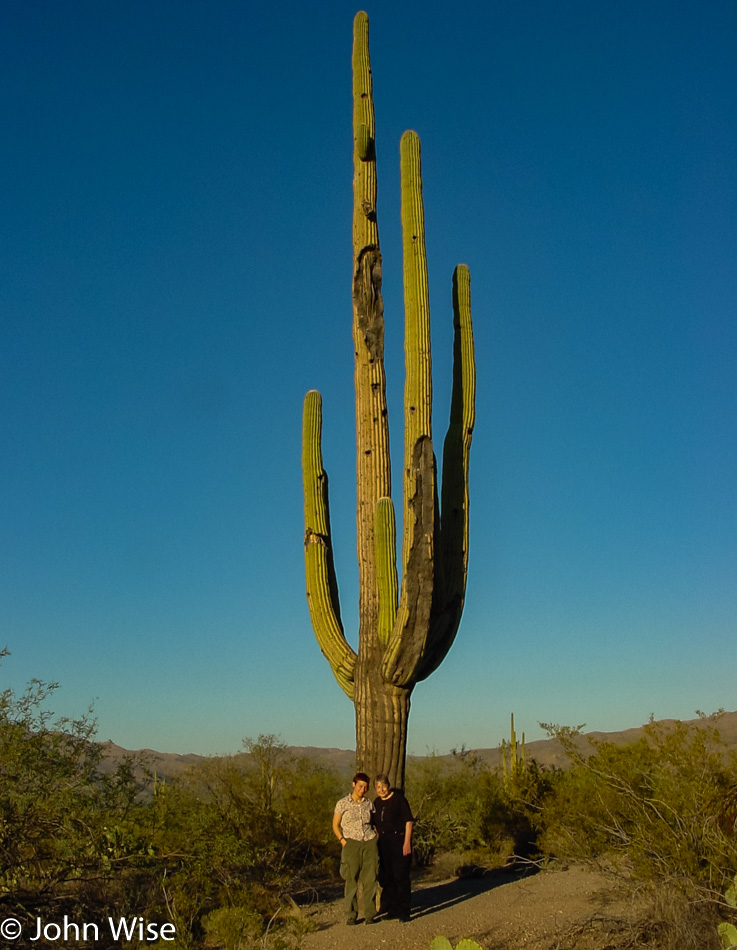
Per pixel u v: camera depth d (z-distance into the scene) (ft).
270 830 43.80
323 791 51.34
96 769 33.19
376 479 35.32
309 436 36.63
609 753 35.17
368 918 30.48
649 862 29.71
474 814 51.75
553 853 41.27
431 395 34.55
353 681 34.30
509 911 31.45
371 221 37.01
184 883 31.60
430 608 32.60
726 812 30.35
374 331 36.29
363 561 34.73
